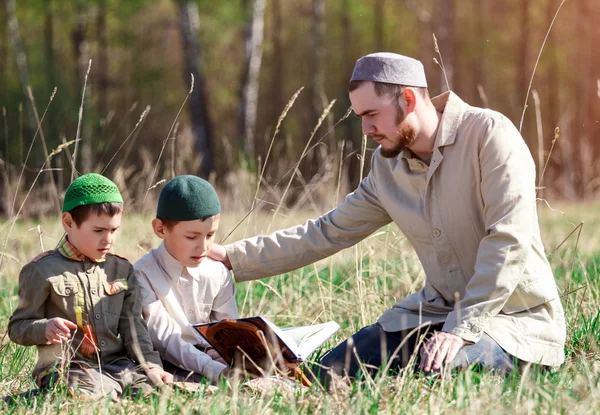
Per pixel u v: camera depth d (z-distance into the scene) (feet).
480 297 17.47
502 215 17.83
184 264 19.35
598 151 136.46
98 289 18.29
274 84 157.69
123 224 36.60
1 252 24.75
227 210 45.62
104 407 16.14
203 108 102.12
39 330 17.24
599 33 143.64
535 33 150.00
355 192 20.94
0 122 121.29
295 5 160.04
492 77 152.56
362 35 150.61
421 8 146.82
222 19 111.75
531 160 18.52
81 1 114.21
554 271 29.32
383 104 18.29
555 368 18.62
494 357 17.61
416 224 19.31
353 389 16.62
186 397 16.79
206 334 18.25
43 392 17.51
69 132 120.47
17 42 113.80
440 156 18.62
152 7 138.72
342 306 25.72
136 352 17.85
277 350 17.54
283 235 21.02
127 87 143.13
